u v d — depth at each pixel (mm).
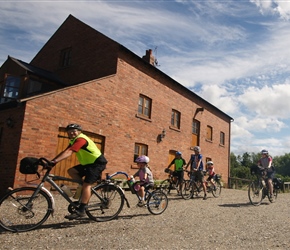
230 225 5426
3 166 8555
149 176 6230
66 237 4160
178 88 16625
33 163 4438
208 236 4531
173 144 15812
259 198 8734
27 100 8523
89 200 5066
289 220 6195
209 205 8211
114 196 5523
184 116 17109
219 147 21625
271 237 4605
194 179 10141
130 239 4191
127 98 12594
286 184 19672
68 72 14414
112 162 11523
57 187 4734
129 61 12906
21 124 8414
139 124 13281
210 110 20453
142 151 13664
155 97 14562
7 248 3561
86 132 10562
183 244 4051
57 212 5980
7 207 4375
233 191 15992
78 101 10125
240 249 3896
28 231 4371
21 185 8234
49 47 16109
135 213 6258
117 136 11875
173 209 7125
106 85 11438
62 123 9500
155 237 4359
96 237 4223
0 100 11539
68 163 9781
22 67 11477
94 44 13539
